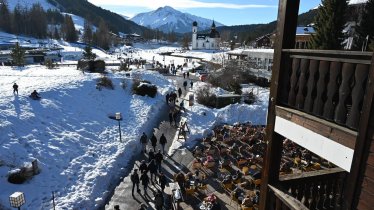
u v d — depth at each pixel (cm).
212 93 3123
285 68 548
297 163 1684
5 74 3369
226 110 2772
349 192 406
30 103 2114
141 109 2755
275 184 598
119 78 3391
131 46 14875
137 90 3138
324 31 2880
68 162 1628
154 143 1892
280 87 562
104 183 1527
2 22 12825
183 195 1391
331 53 430
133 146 1977
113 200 1383
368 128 374
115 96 2966
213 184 1503
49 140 1756
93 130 2097
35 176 1418
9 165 1425
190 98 2936
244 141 2119
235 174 1534
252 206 1216
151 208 1310
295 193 623
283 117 545
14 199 1032
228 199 1360
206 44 12725
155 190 1459
